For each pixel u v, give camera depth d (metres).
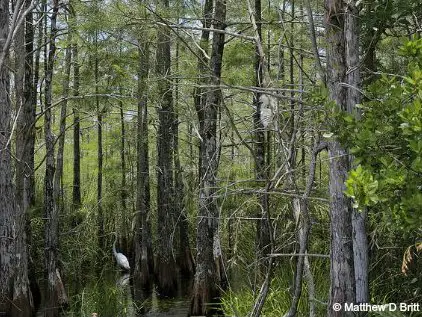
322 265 7.18
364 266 4.45
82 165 20.52
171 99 11.77
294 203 4.92
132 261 16.50
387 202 2.70
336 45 3.91
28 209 11.48
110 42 9.61
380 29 4.68
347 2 3.90
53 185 10.78
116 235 16.42
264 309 6.64
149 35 8.66
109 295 10.30
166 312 10.59
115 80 10.30
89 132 20.17
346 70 3.92
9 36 3.07
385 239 6.22
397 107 2.82
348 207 3.93
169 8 8.39
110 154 18.20
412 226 2.56
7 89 8.55
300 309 6.24
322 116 4.14
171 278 12.86
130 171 16.97
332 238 4.00
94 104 12.00
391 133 2.85
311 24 3.89
